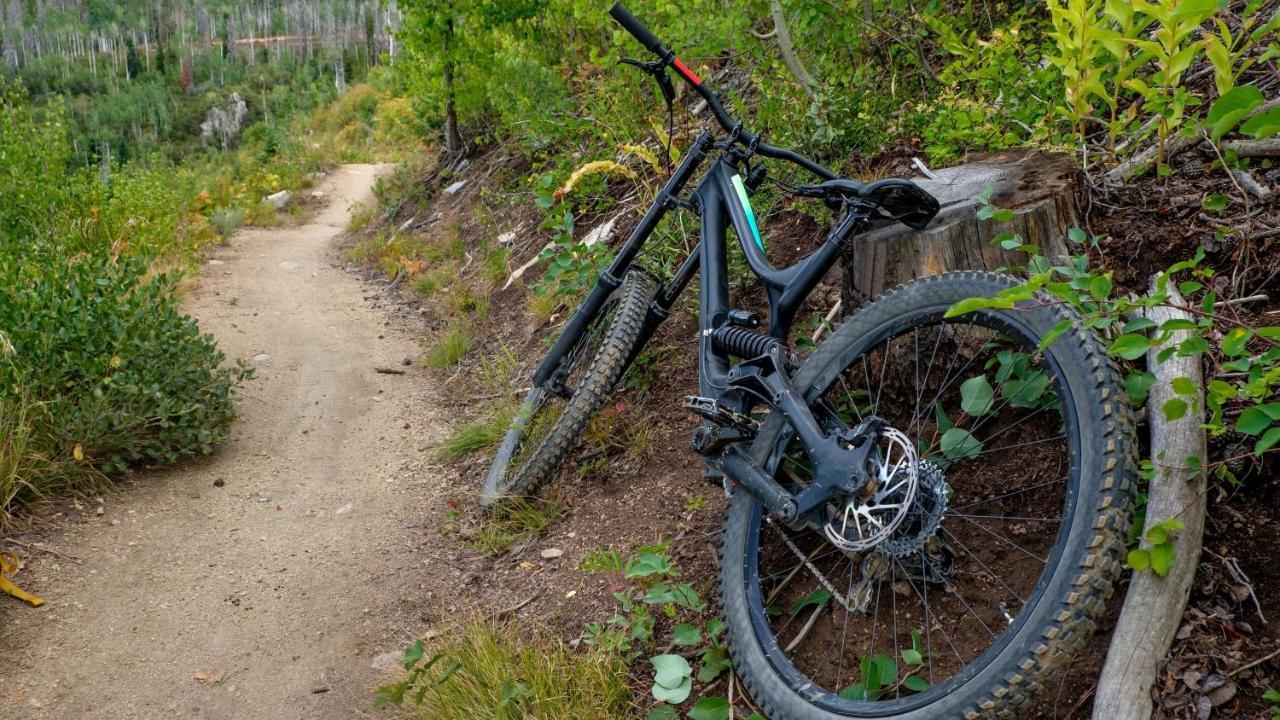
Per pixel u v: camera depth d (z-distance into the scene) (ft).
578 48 28.02
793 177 13.85
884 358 8.78
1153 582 6.27
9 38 366.43
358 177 53.98
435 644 9.71
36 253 19.16
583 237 19.42
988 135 11.29
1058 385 6.49
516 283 20.54
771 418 8.18
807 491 7.23
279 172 50.55
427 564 11.51
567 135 23.43
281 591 11.18
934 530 6.57
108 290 15.07
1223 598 6.42
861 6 14.82
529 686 8.30
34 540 11.82
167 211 30.73
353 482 14.10
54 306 14.43
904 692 7.17
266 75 340.18
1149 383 7.14
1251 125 5.50
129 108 294.05
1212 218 8.84
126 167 30.78
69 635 10.25
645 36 9.89
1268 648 6.07
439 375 18.45
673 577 9.29
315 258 31.35
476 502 12.80
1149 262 8.76
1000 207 8.80
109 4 414.62
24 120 26.32
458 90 34.19
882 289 9.37
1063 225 8.75
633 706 8.09
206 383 15.11
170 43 387.14
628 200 19.44
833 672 7.68
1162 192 9.38
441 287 23.58
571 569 10.44
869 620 7.88
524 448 12.73
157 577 11.44
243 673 9.73
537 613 9.83
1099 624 6.70
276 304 24.29
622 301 12.04
